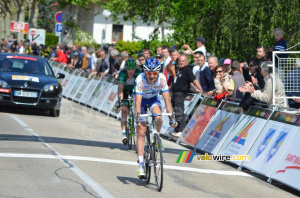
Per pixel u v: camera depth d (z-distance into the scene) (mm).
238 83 16984
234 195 11445
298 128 13148
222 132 16375
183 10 26828
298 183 12281
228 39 23219
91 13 76188
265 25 21234
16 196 9703
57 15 45938
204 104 18234
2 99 21969
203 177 13078
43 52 47844
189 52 21578
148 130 11953
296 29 20656
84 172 12156
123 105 16172
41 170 11992
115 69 26719
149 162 11484
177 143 19000
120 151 15727
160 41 28641
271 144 13883
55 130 18766
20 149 14305
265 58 17484
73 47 35562
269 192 12227
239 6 22078
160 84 12102
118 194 10461
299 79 14789
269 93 14672
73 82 34125
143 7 28141
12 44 54594
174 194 10961
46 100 22391
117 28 76438
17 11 68625
